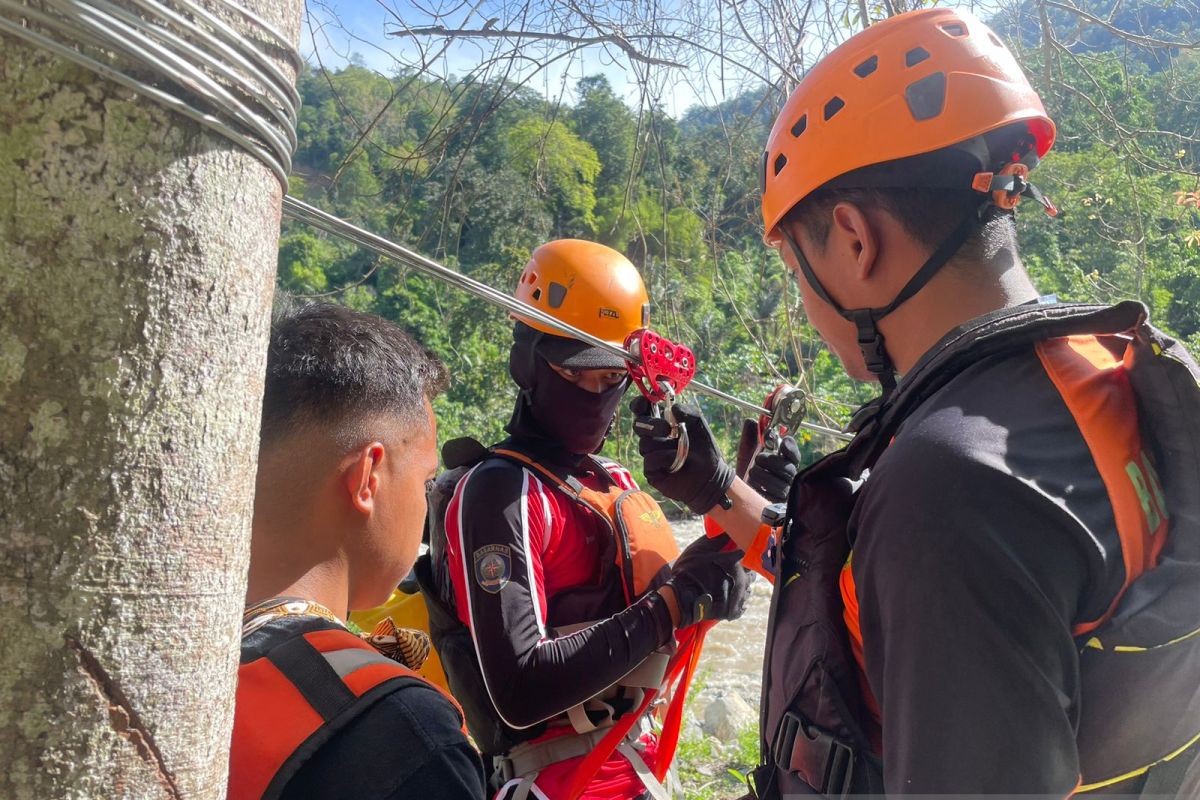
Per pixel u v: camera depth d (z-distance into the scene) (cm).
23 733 58
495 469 200
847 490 120
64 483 58
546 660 182
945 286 112
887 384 121
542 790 196
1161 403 95
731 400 210
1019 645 86
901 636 90
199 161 62
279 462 112
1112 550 91
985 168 110
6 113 57
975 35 115
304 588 113
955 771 86
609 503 209
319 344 116
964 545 87
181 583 62
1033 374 99
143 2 59
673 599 196
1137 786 97
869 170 113
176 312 61
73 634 58
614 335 212
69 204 57
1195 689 96
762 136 382
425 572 214
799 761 115
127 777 61
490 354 1386
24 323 57
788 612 121
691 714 502
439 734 98
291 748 94
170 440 61
